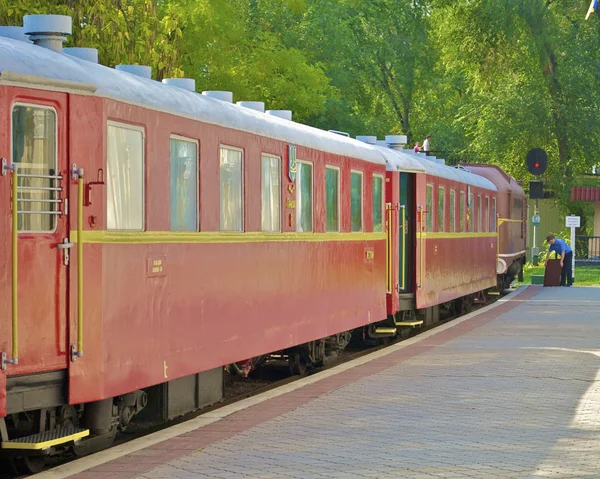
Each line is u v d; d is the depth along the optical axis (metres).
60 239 11.67
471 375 18.89
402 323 28.20
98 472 11.10
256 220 17.53
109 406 13.13
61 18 12.91
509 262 47.53
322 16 60.66
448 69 81.56
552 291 46.41
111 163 12.59
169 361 14.23
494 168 49.41
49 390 11.65
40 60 11.64
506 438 13.03
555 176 68.00
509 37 66.56
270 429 13.64
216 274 15.83
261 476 10.90
